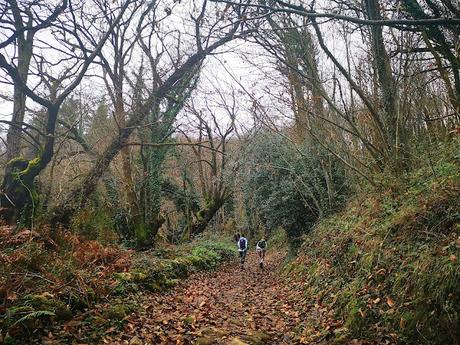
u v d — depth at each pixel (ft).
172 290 34.65
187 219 80.12
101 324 20.31
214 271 54.75
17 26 35.35
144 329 21.02
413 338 15.87
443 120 31.91
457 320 14.53
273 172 50.29
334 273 27.50
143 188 52.75
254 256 81.30
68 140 48.37
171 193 82.28
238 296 34.91
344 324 19.97
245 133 67.21
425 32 23.81
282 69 40.14
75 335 18.34
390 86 30.58
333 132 40.60
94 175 40.47
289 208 47.55
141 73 46.65
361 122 36.73
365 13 25.17
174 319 23.84
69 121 50.60
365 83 33.68
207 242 73.26
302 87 41.93
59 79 38.99
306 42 36.11
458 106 25.00
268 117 46.21
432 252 17.78
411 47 28.32
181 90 52.49
